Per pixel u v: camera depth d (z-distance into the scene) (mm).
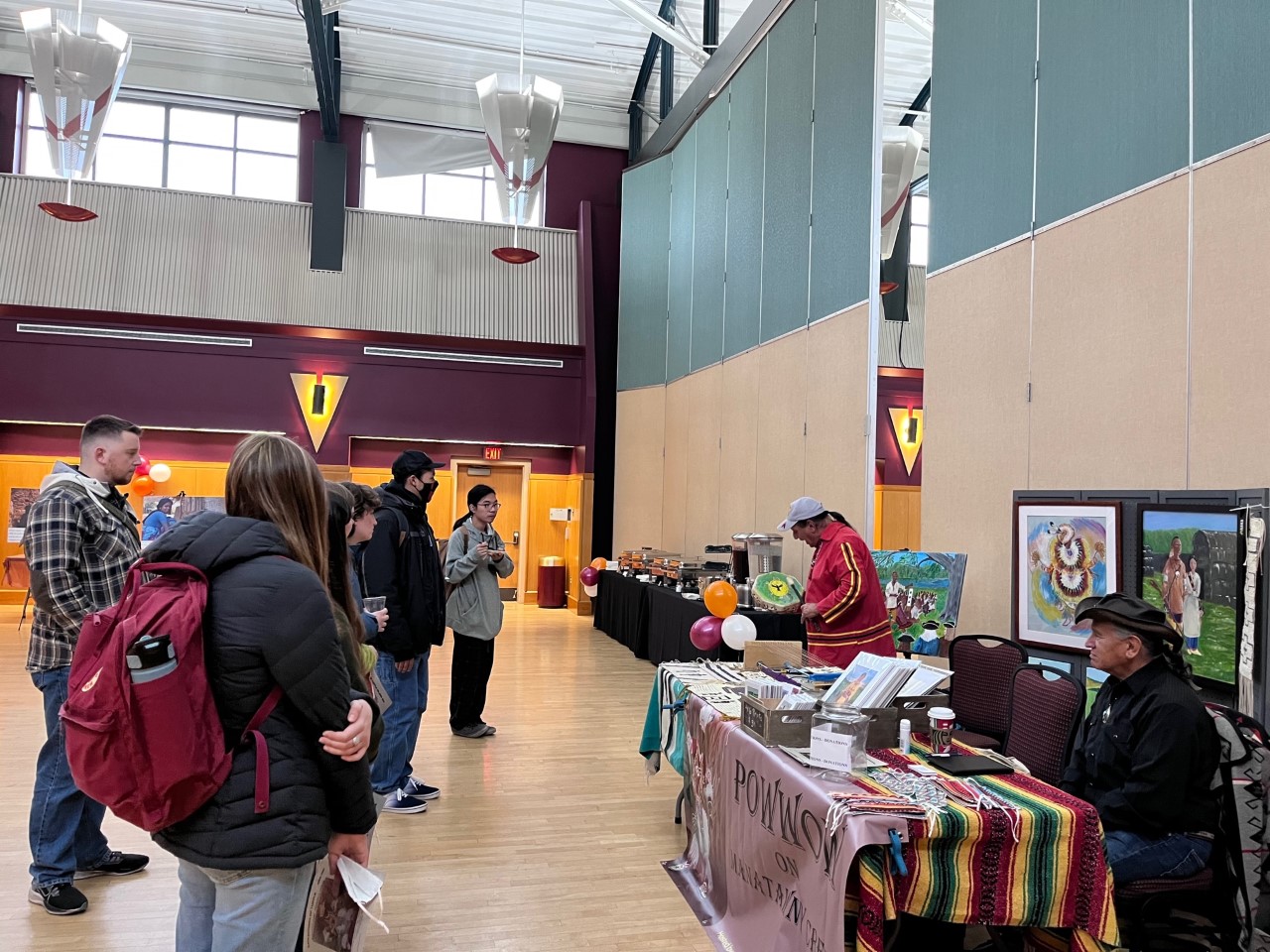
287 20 10250
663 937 2760
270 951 1457
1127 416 3588
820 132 6539
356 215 11375
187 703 1350
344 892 1644
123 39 6926
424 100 11641
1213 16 3238
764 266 7535
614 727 5535
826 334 6324
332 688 1460
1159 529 3277
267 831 1416
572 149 12109
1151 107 3521
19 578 10578
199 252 10812
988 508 4422
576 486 11875
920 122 5738
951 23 4910
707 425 8844
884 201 5633
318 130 11383
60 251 10414
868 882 1925
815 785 2160
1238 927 2232
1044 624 3893
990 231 4496
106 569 2811
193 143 11156
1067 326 3943
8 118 10461
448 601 5152
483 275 11750
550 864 3334
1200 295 3262
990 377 4453
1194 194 3301
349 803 1528
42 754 2838
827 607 3984
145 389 10523
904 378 5473
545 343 11797
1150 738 2311
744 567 7000
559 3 10086
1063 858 2031
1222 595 2967
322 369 11062
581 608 11359
